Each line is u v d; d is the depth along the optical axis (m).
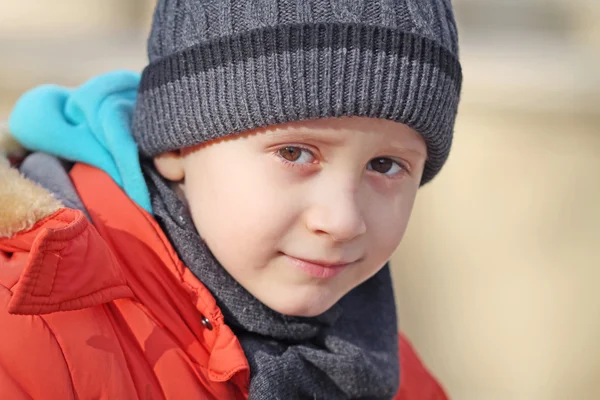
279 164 1.66
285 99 1.62
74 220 1.51
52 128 1.91
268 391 1.66
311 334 1.85
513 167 5.36
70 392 1.48
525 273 4.86
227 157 1.70
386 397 2.00
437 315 4.64
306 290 1.69
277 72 1.62
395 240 1.77
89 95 1.97
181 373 1.63
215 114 1.69
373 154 1.69
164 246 1.73
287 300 1.70
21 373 1.46
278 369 1.72
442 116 1.76
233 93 1.66
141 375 1.58
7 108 5.27
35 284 1.41
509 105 5.72
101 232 1.73
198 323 1.72
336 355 1.85
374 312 2.10
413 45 1.67
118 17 7.50
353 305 2.07
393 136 1.69
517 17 7.62
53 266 1.43
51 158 1.91
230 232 1.68
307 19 1.63
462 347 4.51
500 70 6.21
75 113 1.98
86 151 1.89
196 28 1.73
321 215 1.63
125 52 6.45
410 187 1.80
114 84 2.02
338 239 1.63
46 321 1.51
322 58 1.62
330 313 1.91
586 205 5.17
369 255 1.74
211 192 1.72
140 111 1.88
